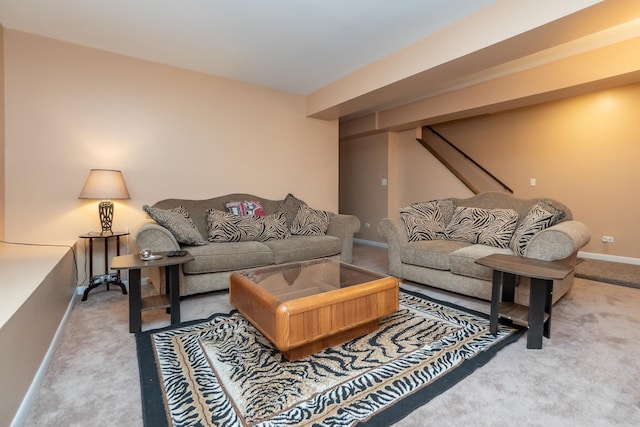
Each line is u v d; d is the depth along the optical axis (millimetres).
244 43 2951
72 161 3004
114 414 1340
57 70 2908
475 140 5578
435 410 1358
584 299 2771
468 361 1742
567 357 1794
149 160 3379
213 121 3754
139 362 1732
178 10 2426
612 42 3021
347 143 6492
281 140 4297
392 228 3338
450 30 2635
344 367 1685
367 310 1900
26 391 1377
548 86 3486
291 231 3811
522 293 2406
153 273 2760
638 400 1424
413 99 4758
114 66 3162
